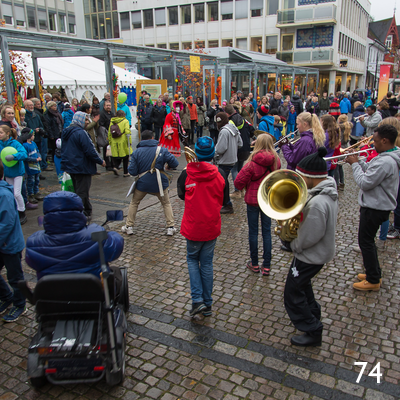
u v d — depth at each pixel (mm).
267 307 3779
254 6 33625
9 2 29984
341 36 34406
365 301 3867
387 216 3820
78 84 13492
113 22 39125
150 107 12047
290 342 3230
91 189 8133
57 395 2691
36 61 11828
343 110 18406
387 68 23750
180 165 10703
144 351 3131
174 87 13398
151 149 5352
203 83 16328
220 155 6527
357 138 9953
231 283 4258
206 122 16766
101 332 2543
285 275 4457
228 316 3627
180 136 10102
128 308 3611
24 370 2949
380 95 24328
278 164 4219
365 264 3984
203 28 35500
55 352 2480
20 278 3559
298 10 32156
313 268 2971
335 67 33344
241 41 34906
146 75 20094
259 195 2914
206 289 3564
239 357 3047
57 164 7070
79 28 40188
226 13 34562
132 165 5371
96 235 2447
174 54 13055
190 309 3760
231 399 2621
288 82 23266
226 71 18609
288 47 34125
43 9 32969
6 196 3184
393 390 2697
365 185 3732
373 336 3311
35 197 7242
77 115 5828
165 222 6223
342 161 5359
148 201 7363
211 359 3029
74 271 2643
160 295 4016
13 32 8164
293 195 2951
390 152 3742
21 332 3430
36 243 2621
